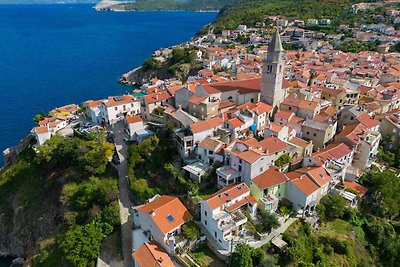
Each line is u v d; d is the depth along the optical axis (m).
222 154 78.62
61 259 73.69
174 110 100.44
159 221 65.12
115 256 69.38
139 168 88.06
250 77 130.12
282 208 70.38
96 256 69.06
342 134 89.31
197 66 198.75
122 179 89.38
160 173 84.12
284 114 96.06
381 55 192.38
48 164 101.31
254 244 63.12
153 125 103.06
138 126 102.88
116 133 110.75
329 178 73.88
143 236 70.50
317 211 71.12
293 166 80.44
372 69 154.50
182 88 105.00
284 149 78.88
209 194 74.38
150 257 60.81
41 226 89.62
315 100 105.94
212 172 78.69
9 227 96.88
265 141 80.38
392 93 117.25
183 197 75.69
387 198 75.56
